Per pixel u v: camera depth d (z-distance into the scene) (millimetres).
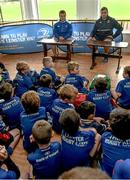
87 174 554
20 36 6543
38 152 1771
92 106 2184
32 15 7016
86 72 5324
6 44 6559
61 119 1879
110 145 1758
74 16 7055
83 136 1867
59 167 1869
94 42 5309
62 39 5641
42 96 3014
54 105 2697
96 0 6160
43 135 1717
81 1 6254
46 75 3178
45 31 6633
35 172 1827
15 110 2770
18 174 2023
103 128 2459
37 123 1835
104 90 2844
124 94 3271
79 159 1858
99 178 547
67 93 2584
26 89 3527
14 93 3404
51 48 6453
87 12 6391
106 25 5480
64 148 1900
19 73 3629
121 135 1715
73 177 546
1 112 2734
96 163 2004
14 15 7398
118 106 3346
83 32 6312
